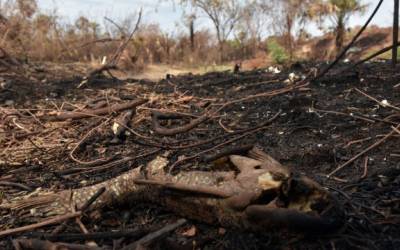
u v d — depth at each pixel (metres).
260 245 3.34
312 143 5.84
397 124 6.11
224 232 3.52
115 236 3.55
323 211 3.22
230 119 7.14
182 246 3.40
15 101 8.97
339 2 21.55
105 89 9.84
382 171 4.72
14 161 5.84
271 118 6.89
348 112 7.02
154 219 3.87
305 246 3.26
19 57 15.10
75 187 4.85
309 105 7.43
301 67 11.54
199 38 25.83
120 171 5.27
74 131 6.96
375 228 3.61
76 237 3.55
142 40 20.94
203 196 3.50
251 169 3.47
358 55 22.50
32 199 4.21
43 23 17.86
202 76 11.39
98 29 20.14
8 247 3.58
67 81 11.19
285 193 3.22
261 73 11.16
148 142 6.23
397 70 9.47
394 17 9.47
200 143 5.67
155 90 9.47
